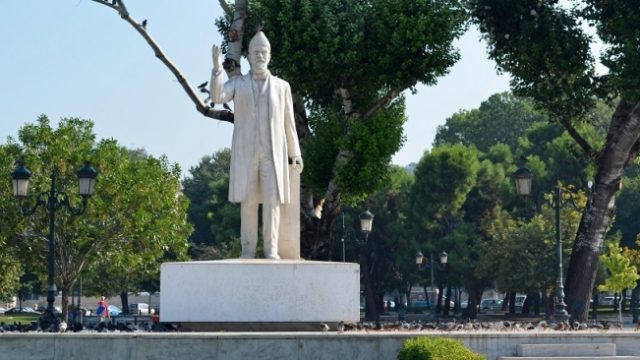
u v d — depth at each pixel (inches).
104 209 1640.0
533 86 1283.2
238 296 754.8
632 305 2598.4
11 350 698.2
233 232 2812.5
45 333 707.4
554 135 3139.8
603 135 3051.2
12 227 1619.1
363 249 2741.1
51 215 1098.7
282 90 807.1
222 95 793.6
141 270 1782.7
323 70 1198.9
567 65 1246.9
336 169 1216.2
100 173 1641.2
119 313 3221.0
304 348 707.4
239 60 1151.6
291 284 758.5
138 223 1653.5
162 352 700.0
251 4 1196.5
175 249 1737.2
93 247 1648.6
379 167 1226.6
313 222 1243.2
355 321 764.0
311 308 758.5
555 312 1154.7
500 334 744.3
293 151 814.5
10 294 2501.2
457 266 2679.6
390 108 1255.5
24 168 1111.0
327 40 1170.0
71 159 1633.9
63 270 1649.9
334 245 2549.2
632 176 3211.1
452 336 733.9
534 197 2770.7
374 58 1210.0
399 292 2923.2
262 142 797.2
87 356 700.0
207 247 2874.0
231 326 761.6
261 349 703.7
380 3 1196.5
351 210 2755.9
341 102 1269.7
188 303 754.8
